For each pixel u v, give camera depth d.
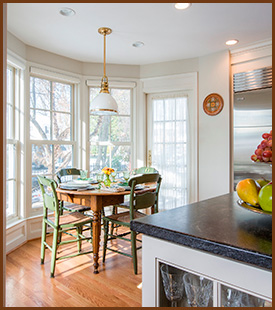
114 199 2.40
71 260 2.55
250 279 0.62
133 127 4.03
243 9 2.33
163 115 3.92
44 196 2.42
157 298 0.83
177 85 3.76
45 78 3.43
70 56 3.56
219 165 3.42
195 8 2.31
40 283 2.09
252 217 0.95
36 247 2.90
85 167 3.76
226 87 3.37
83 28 2.70
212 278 0.69
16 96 3.07
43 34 2.85
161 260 0.82
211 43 3.13
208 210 1.08
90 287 2.03
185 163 3.79
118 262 2.51
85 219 2.39
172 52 3.43
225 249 0.66
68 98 3.72
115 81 3.88
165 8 2.30
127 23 2.59
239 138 3.33
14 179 3.04
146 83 3.96
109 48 3.28
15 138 3.07
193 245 0.72
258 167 3.19
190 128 3.76
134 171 3.42
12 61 2.81
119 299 1.86
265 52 3.09
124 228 3.60
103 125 3.93
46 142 3.38
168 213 1.02
